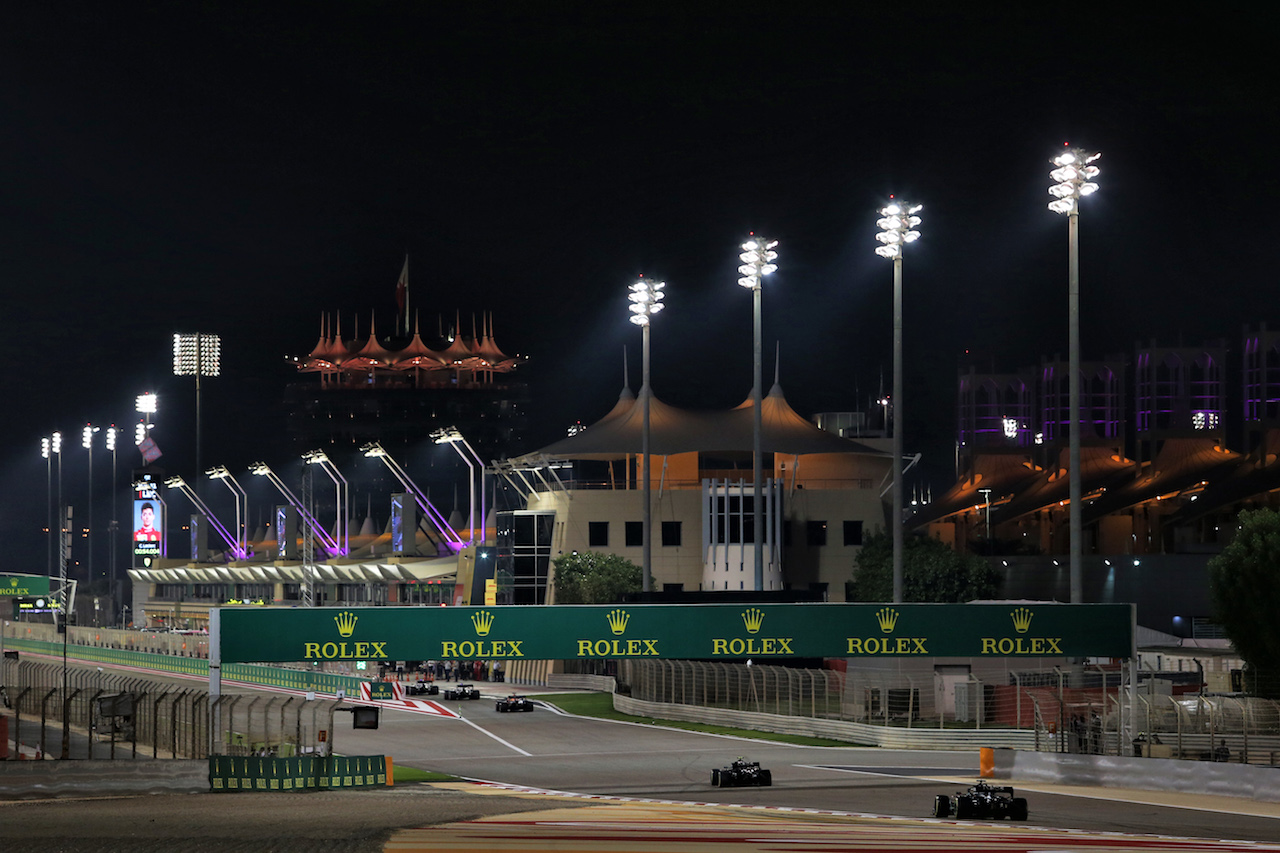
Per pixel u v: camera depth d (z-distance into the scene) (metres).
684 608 54.75
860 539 136.00
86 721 75.31
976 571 129.12
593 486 138.62
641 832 29.81
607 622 54.25
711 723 82.50
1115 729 56.72
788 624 55.25
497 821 33.41
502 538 136.38
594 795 48.31
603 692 113.19
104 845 25.81
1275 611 67.50
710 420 142.88
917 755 64.31
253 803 42.38
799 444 135.62
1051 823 36.53
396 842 26.61
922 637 56.09
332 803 42.19
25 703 86.81
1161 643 107.69
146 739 64.94
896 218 73.88
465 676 136.75
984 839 29.25
